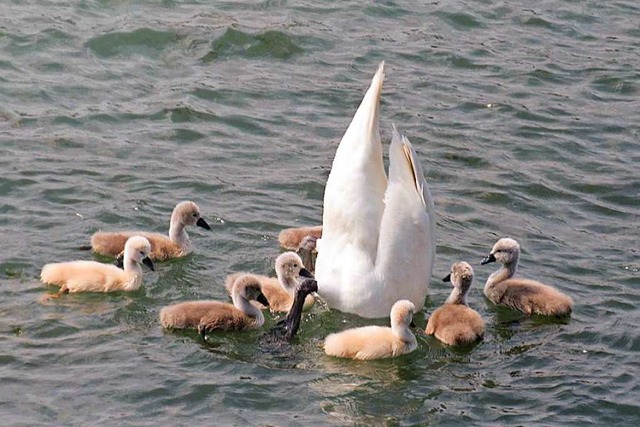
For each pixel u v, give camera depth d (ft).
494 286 54.80
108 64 76.54
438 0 90.27
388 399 46.11
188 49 79.30
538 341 51.21
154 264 55.57
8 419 43.14
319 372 47.67
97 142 67.21
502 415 45.44
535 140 71.67
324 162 67.31
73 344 48.26
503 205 64.08
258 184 64.03
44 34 78.48
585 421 45.24
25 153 65.05
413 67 80.18
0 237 56.29
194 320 49.60
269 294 53.06
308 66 79.10
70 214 59.21
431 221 52.34
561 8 90.79
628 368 49.03
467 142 70.90
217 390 45.73
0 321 49.42
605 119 74.90
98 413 43.91
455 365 48.98
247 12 84.84
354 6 87.51
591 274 57.21
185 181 63.52
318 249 53.67
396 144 51.52
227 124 70.85
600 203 64.85
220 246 57.52
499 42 84.74
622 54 84.02
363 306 51.83
